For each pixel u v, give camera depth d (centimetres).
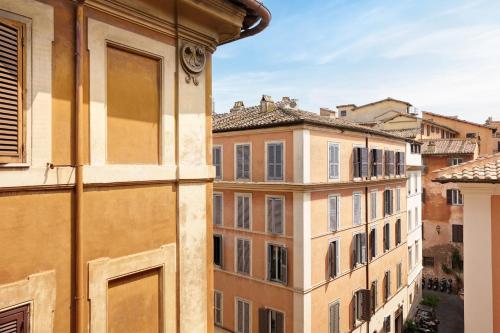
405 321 2384
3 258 316
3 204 317
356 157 1848
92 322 375
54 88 354
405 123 3481
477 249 736
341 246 1736
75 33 370
